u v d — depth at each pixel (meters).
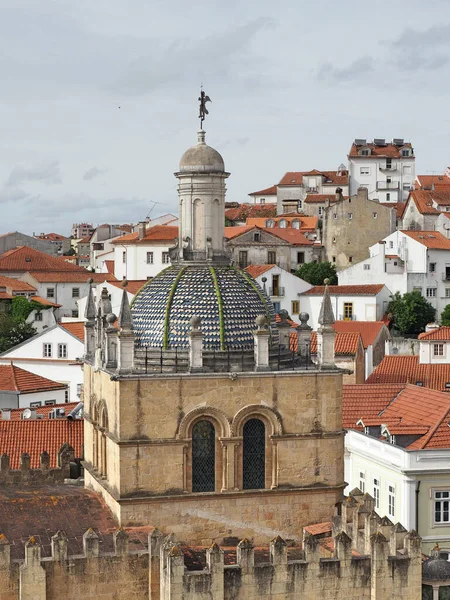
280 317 63.66
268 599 53.19
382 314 187.88
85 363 65.44
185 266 61.84
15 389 123.19
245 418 58.31
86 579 53.41
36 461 88.06
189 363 57.56
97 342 63.03
